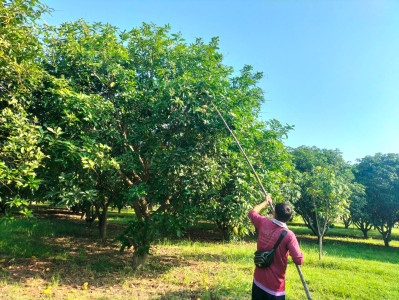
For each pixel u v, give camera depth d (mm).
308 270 8055
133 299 5160
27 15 4504
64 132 5465
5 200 5250
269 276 3195
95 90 6945
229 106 6125
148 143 6621
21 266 6992
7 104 5438
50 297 5043
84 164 5355
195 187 6016
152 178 7102
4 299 4785
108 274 6762
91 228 14750
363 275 7809
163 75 6625
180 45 7109
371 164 17734
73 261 7777
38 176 5887
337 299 5773
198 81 6082
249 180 7312
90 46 6590
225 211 7066
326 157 18062
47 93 6141
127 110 6719
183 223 6508
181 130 6305
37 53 5020
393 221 17109
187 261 8531
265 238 3318
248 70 7914
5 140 5113
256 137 8352
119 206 11070
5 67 4680
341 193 10055
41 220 15320
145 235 6812
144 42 7102
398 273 8211
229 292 5730
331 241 17109
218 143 6289
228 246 11586
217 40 7117
